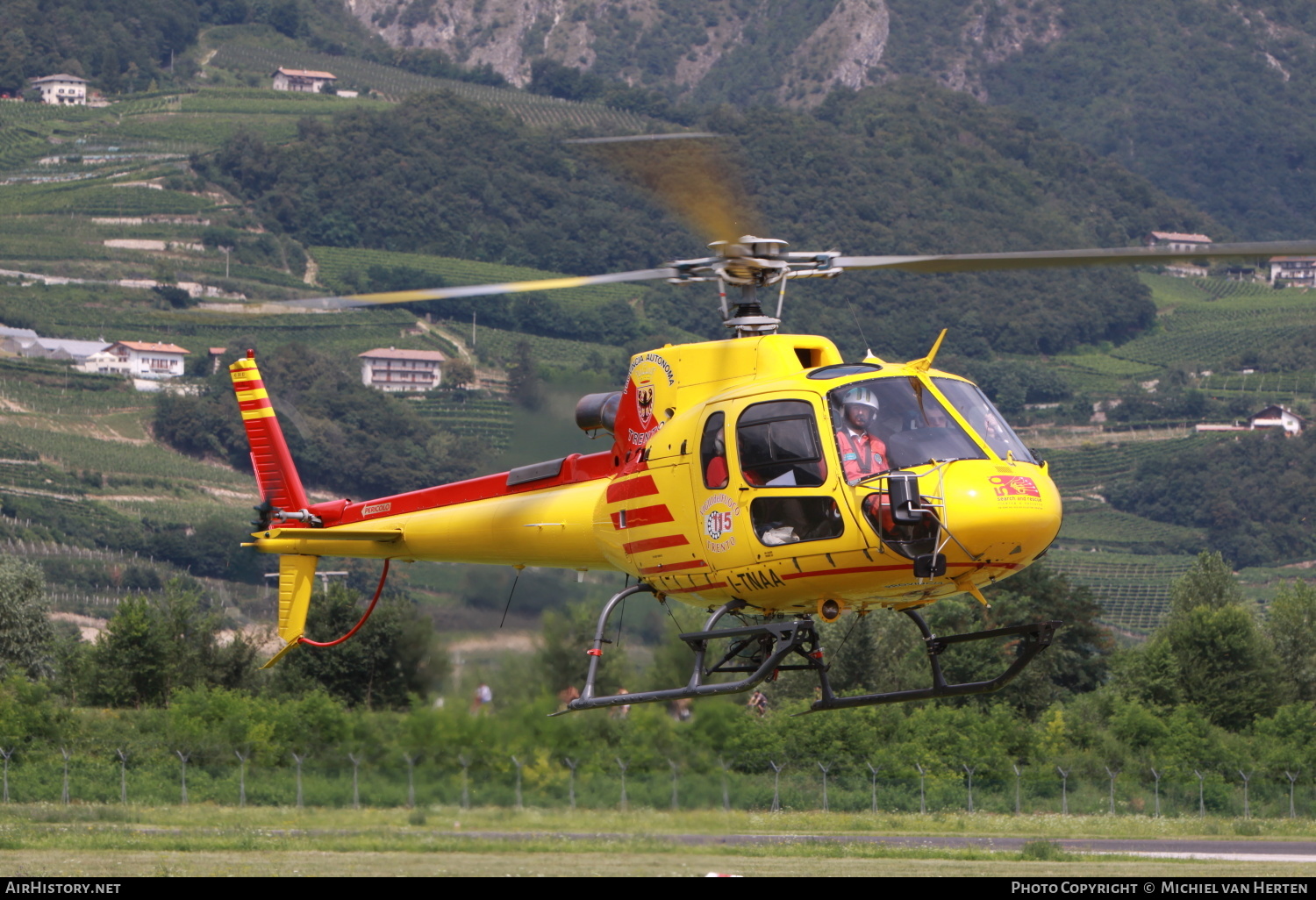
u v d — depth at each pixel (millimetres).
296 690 138125
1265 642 159250
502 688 131875
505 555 49719
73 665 146125
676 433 41094
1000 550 36938
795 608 40281
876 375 38375
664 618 138500
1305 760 123750
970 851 61031
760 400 38938
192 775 99438
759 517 38562
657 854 51188
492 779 99312
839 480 37219
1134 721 128750
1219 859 63844
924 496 36250
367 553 54844
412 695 129375
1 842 48125
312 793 94062
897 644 151125
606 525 44281
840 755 113250
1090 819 102500
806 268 39500
